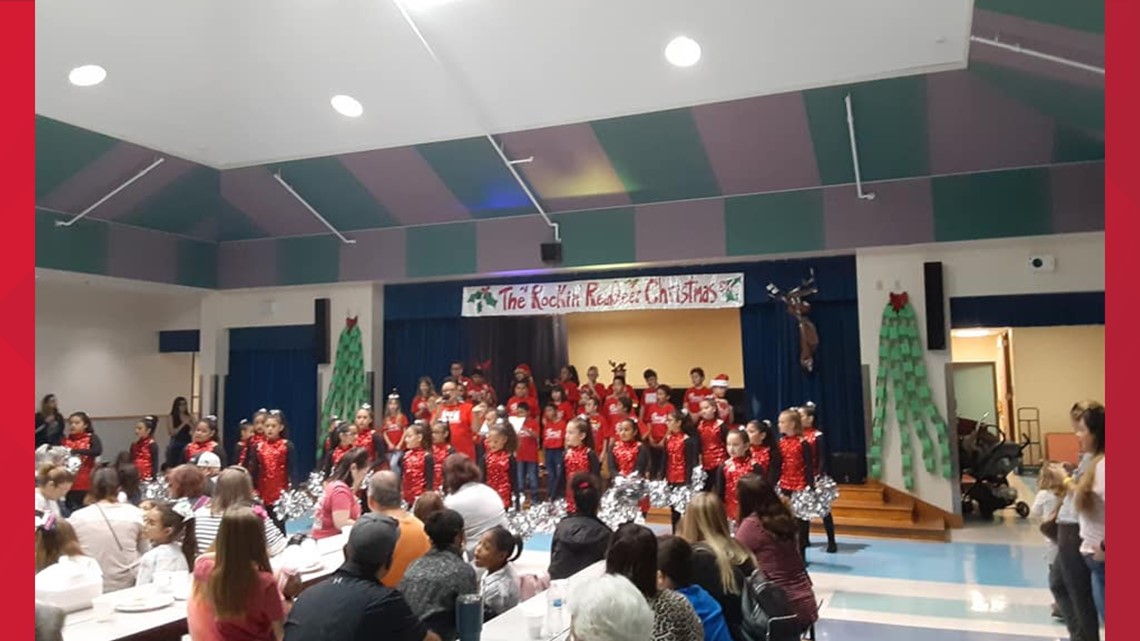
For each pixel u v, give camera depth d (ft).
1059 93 21.65
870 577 21.08
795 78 23.49
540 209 31.68
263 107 27.17
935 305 27.50
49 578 10.99
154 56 23.38
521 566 22.89
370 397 35.58
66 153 27.63
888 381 28.02
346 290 36.42
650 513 31.07
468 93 25.48
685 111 25.57
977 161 26.08
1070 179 25.62
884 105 24.16
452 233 34.01
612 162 28.55
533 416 34.42
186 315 40.63
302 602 8.07
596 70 23.71
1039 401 43.37
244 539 8.95
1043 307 26.53
